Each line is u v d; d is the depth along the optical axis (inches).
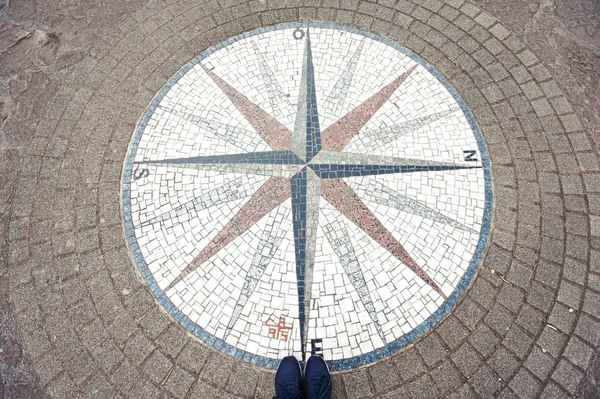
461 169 235.1
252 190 232.5
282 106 257.3
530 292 203.2
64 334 199.2
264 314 201.3
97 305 205.0
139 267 213.9
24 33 285.1
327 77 266.4
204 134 248.8
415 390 184.9
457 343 193.2
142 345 196.1
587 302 200.2
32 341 197.9
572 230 216.5
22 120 256.1
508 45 273.3
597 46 270.8
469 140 243.1
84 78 268.4
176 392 186.5
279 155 241.9
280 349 194.1
